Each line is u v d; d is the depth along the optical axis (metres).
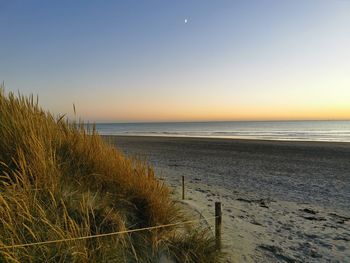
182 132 78.62
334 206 8.65
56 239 2.57
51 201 2.96
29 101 4.31
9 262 2.22
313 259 4.82
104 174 4.02
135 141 38.97
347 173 14.48
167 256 3.44
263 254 4.82
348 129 81.62
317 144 30.95
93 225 3.04
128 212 3.66
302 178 13.10
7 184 2.78
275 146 29.11
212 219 6.04
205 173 14.11
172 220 4.08
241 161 18.69
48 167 3.25
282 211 7.82
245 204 8.34
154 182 4.61
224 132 73.06
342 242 5.65
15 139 3.54
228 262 4.18
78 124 4.54
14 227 2.48
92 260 2.57
